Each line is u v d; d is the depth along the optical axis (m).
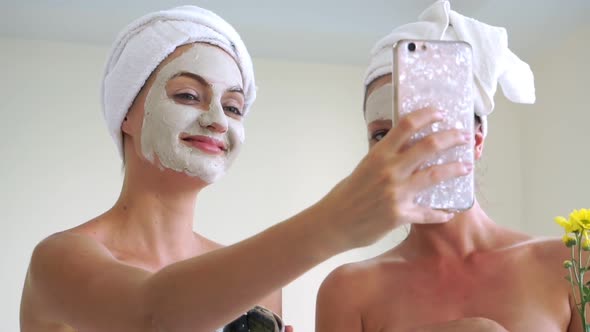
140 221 1.04
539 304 0.87
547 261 0.91
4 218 2.47
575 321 0.86
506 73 0.97
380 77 0.95
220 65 1.07
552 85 2.59
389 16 2.37
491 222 1.00
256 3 2.29
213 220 2.62
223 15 2.39
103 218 1.03
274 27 2.48
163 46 1.04
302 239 0.56
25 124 2.55
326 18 2.40
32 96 2.58
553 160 2.57
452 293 0.92
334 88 2.83
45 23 2.48
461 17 0.95
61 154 2.56
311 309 2.61
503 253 0.94
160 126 1.03
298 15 2.38
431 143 0.51
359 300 0.96
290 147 2.74
